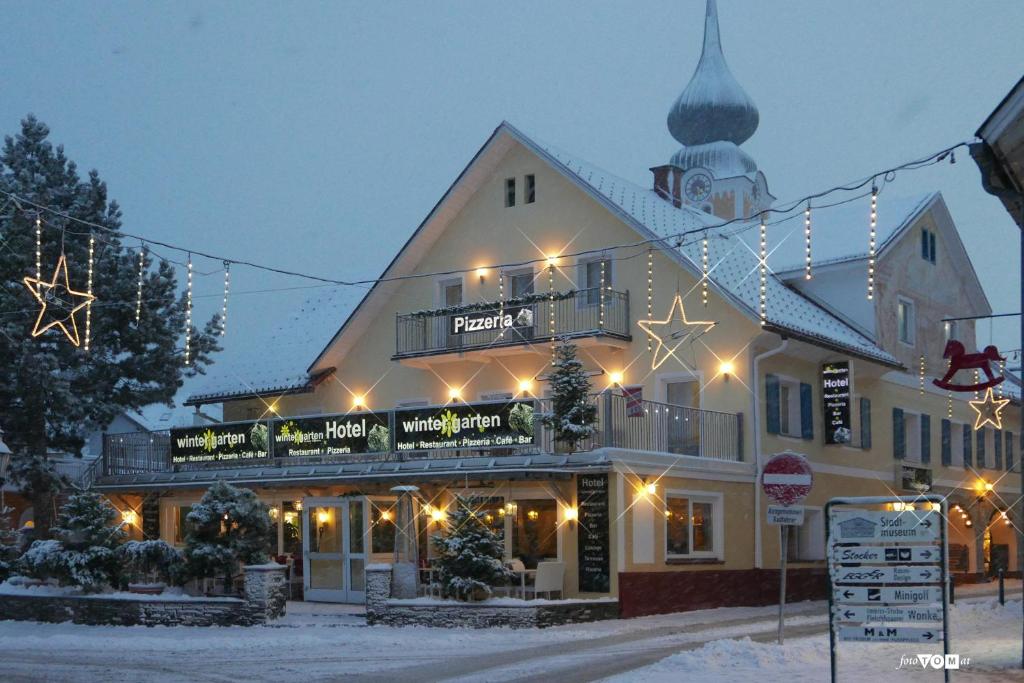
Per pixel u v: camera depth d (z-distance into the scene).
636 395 30.02
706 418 28.14
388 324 34.28
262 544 25.25
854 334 33.59
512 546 27.23
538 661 17.61
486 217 32.91
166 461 33.06
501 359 31.83
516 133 31.86
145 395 35.78
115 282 34.78
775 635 21.27
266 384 36.12
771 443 29.31
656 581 25.52
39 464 33.94
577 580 25.25
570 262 31.28
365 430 28.91
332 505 29.03
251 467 30.83
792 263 35.16
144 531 33.06
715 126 72.81
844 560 12.63
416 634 21.75
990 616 24.23
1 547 30.92
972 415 40.72
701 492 27.14
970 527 40.69
